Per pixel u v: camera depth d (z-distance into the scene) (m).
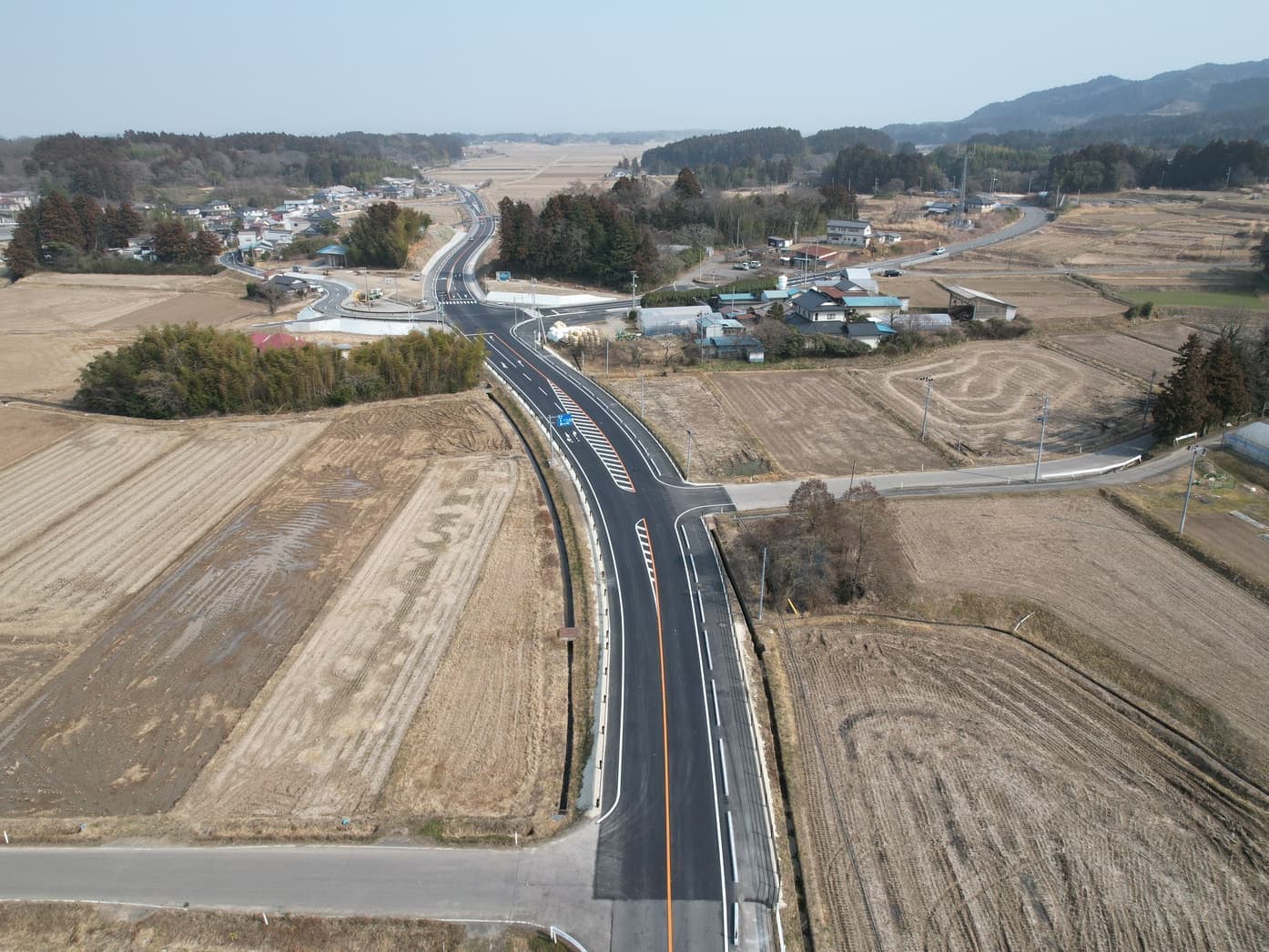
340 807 36.16
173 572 54.22
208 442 74.56
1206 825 35.47
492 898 31.86
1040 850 34.31
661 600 51.22
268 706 42.16
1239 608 49.22
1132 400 83.88
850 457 71.50
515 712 41.97
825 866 33.59
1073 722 41.62
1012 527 58.66
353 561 55.53
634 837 34.66
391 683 43.88
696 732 40.62
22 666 45.44
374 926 30.72
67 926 31.05
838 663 46.00
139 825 35.31
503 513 61.94
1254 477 65.00
